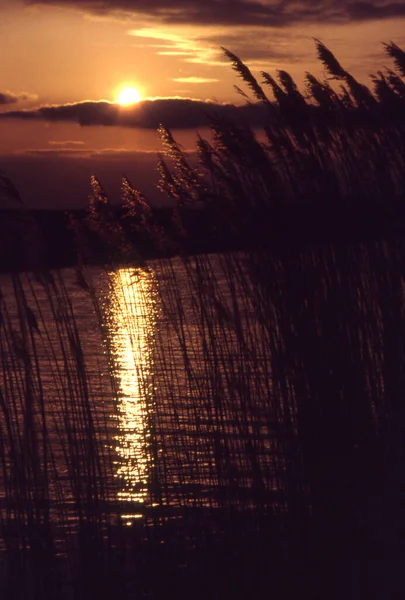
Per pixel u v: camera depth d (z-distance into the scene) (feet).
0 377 58.70
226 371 50.06
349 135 47.19
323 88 47.14
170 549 44.27
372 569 41.34
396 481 43.83
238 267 49.11
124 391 74.33
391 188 46.44
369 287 46.26
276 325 47.26
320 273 46.70
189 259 52.11
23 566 44.78
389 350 45.65
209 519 45.16
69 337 52.85
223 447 47.06
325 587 41.93
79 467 48.24
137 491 50.83
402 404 44.91
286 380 46.70
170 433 53.26
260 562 43.01
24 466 47.21
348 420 45.03
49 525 45.47
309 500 44.21
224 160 47.70
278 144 46.60
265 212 46.75
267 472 45.68
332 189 46.11
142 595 41.86
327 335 46.24
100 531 45.68
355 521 43.57
